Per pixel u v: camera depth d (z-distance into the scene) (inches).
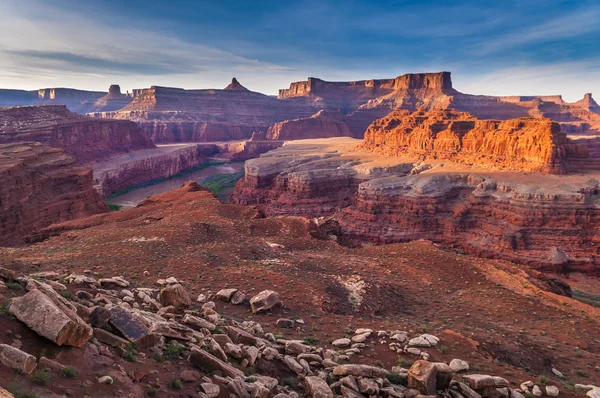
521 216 3914.9
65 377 428.1
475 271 1781.5
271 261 1585.9
